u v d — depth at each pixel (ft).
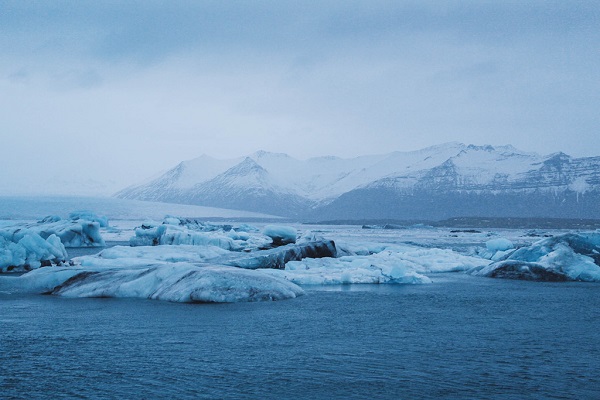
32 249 97.50
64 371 35.70
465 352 41.39
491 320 55.11
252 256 93.91
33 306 60.08
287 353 40.68
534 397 31.40
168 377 34.50
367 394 31.73
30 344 42.93
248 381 33.83
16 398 30.68
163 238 138.21
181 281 65.41
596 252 98.58
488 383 33.83
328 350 41.70
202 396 31.14
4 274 89.35
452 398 31.22
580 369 36.91
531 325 52.65
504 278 96.32
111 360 38.37
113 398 30.76
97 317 53.78
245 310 58.39
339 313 58.13
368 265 96.17
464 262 115.85
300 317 55.26
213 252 107.86
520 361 38.91
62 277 72.02
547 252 100.32
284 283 70.28
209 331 48.01
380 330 49.44
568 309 62.49
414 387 32.99
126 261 89.04
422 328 50.65
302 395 31.48
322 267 96.22
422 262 113.29
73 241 171.32
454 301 68.23
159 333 47.01
